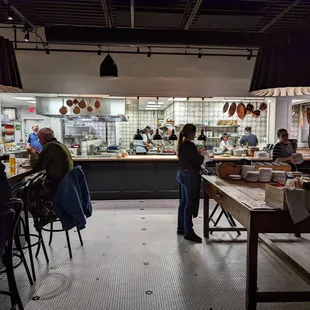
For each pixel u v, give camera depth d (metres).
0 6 4.13
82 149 7.47
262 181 3.04
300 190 1.93
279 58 2.38
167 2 3.90
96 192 5.56
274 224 2.01
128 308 2.20
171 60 5.69
